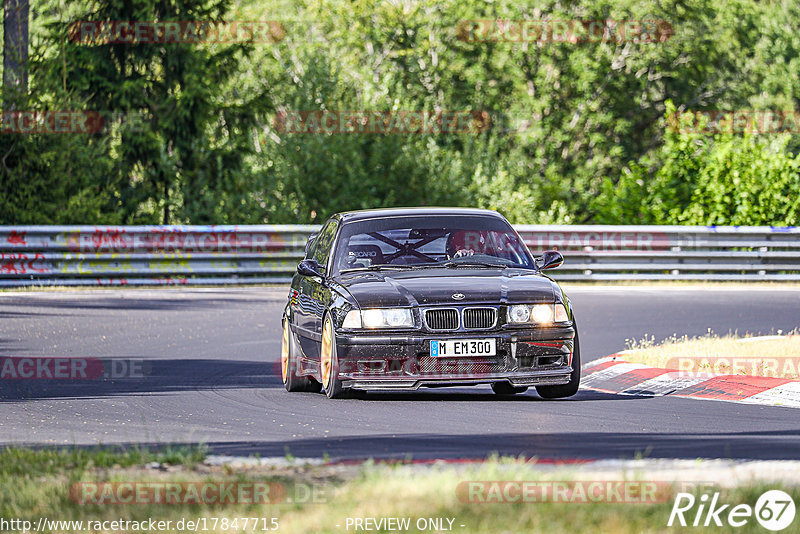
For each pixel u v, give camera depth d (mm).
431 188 121625
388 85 128000
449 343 37906
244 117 136250
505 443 30719
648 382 44094
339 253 42344
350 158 120000
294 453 29266
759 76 193250
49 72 113875
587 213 160125
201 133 131375
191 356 52938
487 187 124938
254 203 118500
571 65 171375
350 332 38125
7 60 111250
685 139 106812
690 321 65812
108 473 25031
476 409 37750
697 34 174750
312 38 189375
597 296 81375
